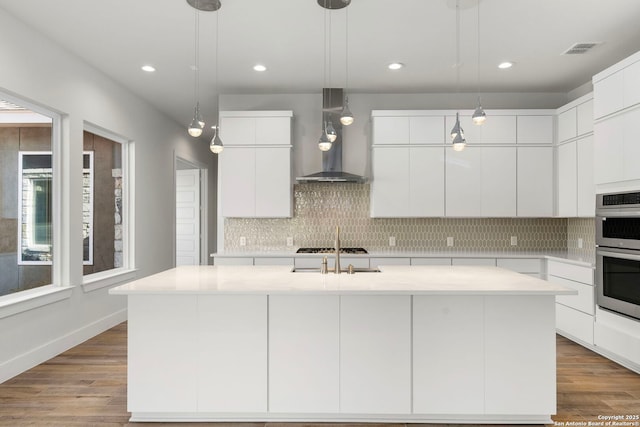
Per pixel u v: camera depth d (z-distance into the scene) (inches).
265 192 195.8
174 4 121.0
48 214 148.4
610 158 138.6
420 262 186.4
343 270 132.5
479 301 100.8
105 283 177.0
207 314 101.0
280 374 101.0
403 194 194.2
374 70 174.2
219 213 197.6
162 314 101.1
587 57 160.4
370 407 100.7
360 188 208.4
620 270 134.8
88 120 165.9
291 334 101.0
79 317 160.6
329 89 197.6
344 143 206.7
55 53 145.9
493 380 100.3
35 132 142.5
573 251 196.2
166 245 247.0
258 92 204.2
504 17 128.8
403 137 194.1
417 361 100.7
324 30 137.7
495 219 205.8
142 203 215.0
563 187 185.5
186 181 323.3
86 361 141.2
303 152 207.3
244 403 100.8
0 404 109.8
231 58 161.3
